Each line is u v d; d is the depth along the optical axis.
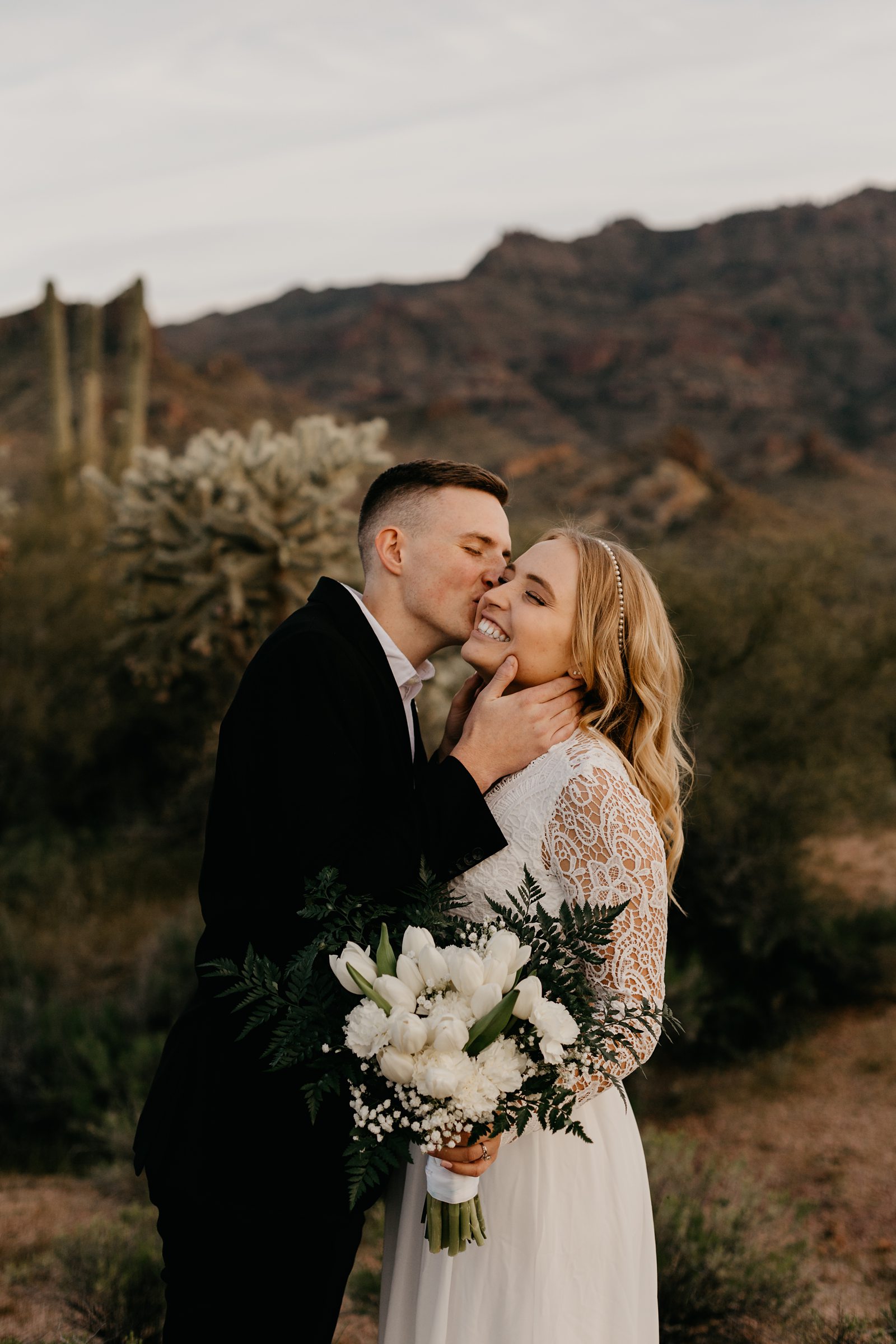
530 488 75.25
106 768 12.73
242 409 108.50
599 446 191.88
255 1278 2.04
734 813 7.32
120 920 9.50
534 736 2.09
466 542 2.44
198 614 9.63
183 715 12.20
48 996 7.83
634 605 2.20
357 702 2.13
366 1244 4.30
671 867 2.27
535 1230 1.98
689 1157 4.51
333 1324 2.12
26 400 89.50
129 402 16.48
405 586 2.48
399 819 2.01
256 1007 2.04
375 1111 1.71
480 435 148.50
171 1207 2.07
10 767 12.30
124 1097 6.19
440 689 9.88
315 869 1.99
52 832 11.61
